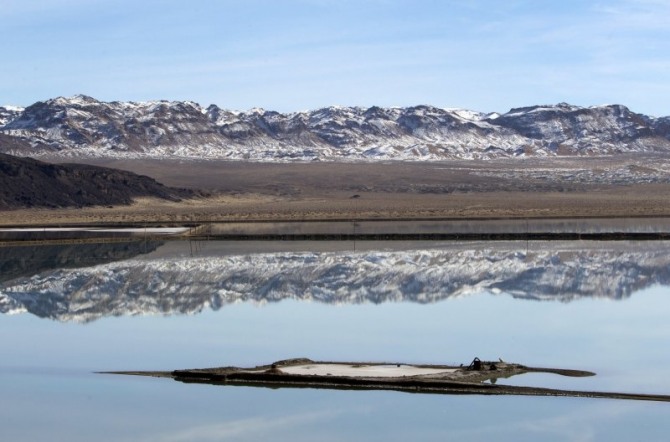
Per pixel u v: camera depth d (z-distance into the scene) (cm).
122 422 3456
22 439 3300
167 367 4250
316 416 3478
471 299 6112
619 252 9081
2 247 10481
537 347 4525
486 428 3309
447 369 4062
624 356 4316
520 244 10050
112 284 7062
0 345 4803
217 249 9844
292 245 10181
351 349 4538
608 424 3334
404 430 3309
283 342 4744
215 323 5334
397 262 8306
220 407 3606
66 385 3962
